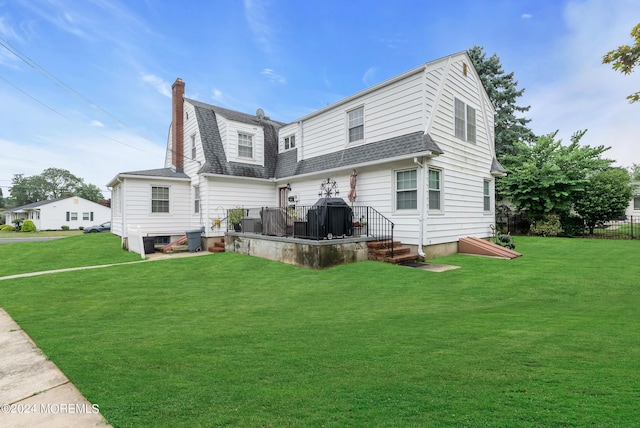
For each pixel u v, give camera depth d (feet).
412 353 10.75
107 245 46.96
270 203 50.24
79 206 135.13
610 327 12.82
